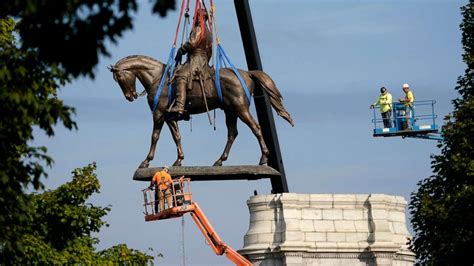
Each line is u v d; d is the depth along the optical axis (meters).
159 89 108.81
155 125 109.00
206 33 108.75
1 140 73.62
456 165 99.88
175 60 109.50
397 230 108.62
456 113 102.19
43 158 74.88
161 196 105.81
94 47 60.81
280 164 110.69
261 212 107.81
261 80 109.94
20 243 76.19
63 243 104.06
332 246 106.50
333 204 107.75
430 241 101.06
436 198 101.69
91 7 60.88
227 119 110.56
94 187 105.62
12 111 71.12
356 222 107.81
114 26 60.75
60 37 60.81
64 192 104.44
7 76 70.06
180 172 108.06
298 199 107.19
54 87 73.00
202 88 108.50
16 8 63.12
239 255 106.75
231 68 109.81
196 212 106.75
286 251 105.44
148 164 109.06
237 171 108.81
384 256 106.62
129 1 60.62
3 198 74.69
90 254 104.44
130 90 109.25
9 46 73.19
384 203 108.06
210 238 106.94
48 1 60.50
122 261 106.44
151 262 108.00
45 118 71.50
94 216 105.50
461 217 98.94
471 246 98.56
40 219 103.44
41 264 100.06
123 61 109.19
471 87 103.81
